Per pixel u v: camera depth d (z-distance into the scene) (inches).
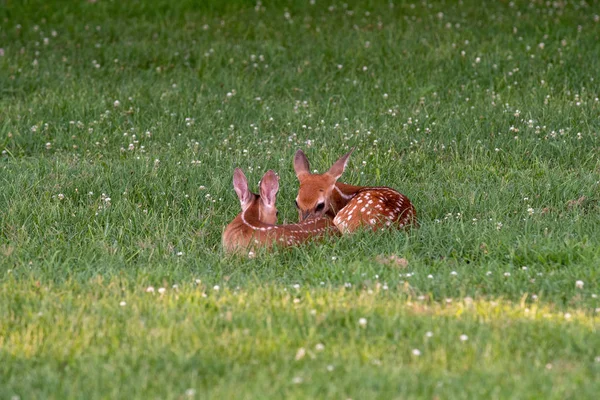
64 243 447.5
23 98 751.7
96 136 647.8
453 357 301.4
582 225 459.5
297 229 444.1
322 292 370.0
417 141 625.0
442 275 395.9
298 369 295.4
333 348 309.0
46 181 541.0
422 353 306.5
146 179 542.0
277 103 730.2
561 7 993.5
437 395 275.0
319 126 673.6
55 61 842.8
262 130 670.5
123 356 303.6
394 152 603.8
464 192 519.2
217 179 533.6
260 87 762.8
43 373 292.4
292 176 554.3
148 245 447.5
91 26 964.6
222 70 805.9
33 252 435.8
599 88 732.7
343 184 513.0
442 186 542.3
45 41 895.1
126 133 644.1
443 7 1015.6
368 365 296.2
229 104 722.2
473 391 275.6
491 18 952.3
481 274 394.9
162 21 974.4
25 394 280.1
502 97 714.8
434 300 371.9
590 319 339.3
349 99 735.1
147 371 295.3
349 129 657.0
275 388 279.6
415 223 478.6
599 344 310.8
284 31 936.9
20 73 798.5
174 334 320.8
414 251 439.8
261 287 376.8
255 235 436.8
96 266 422.9
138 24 970.1
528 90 732.0
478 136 631.2
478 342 311.1
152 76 805.9
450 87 761.0
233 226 448.5
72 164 587.5
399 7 1021.2
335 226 462.9
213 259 431.5
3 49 872.9
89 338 319.9
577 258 417.1
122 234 462.9
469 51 829.2
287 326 329.7
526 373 288.2
